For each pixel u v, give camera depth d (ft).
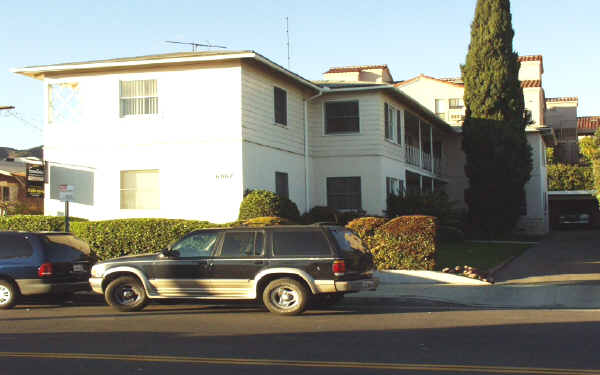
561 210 161.89
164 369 25.11
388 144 87.61
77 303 48.57
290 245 39.32
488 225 105.60
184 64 69.41
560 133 197.98
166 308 44.68
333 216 80.38
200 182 68.49
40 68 70.49
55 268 44.55
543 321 36.58
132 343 30.78
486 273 57.00
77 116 71.77
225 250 40.37
